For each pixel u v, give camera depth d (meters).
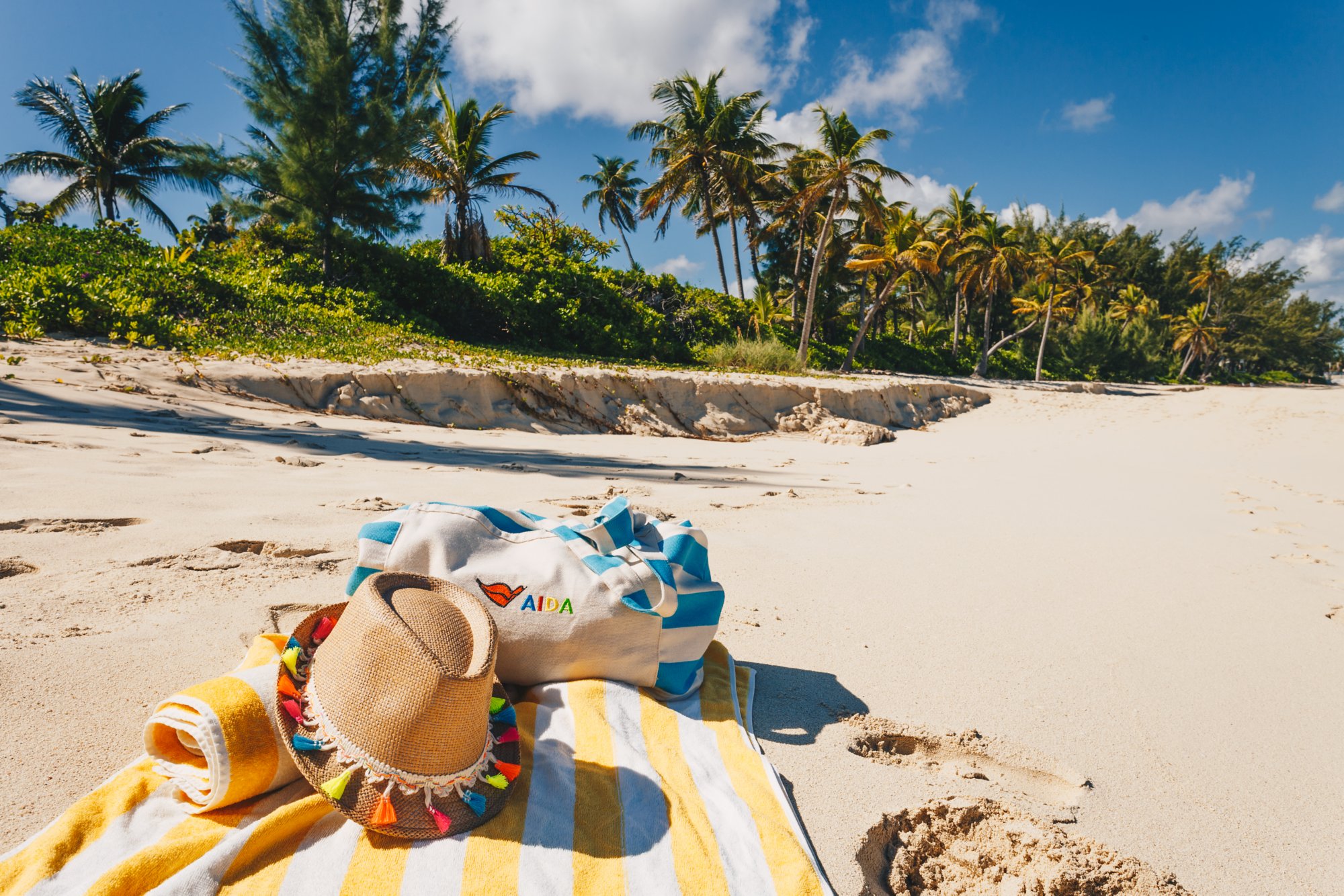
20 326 12.10
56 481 5.00
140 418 8.52
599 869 1.87
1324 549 7.14
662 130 35.44
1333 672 3.93
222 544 4.09
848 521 6.81
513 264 26.72
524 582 2.73
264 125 20.84
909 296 50.47
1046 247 44.00
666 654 2.84
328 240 21.19
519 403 15.00
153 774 2.03
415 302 22.48
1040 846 2.31
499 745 2.20
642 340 26.61
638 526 3.25
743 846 2.03
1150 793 2.67
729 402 18.41
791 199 33.31
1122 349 48.84
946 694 3.29
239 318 15.88
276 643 2.53
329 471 6.90
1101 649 4.00
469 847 1.88
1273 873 2.29
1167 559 6.22
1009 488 10.16
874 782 2.52
